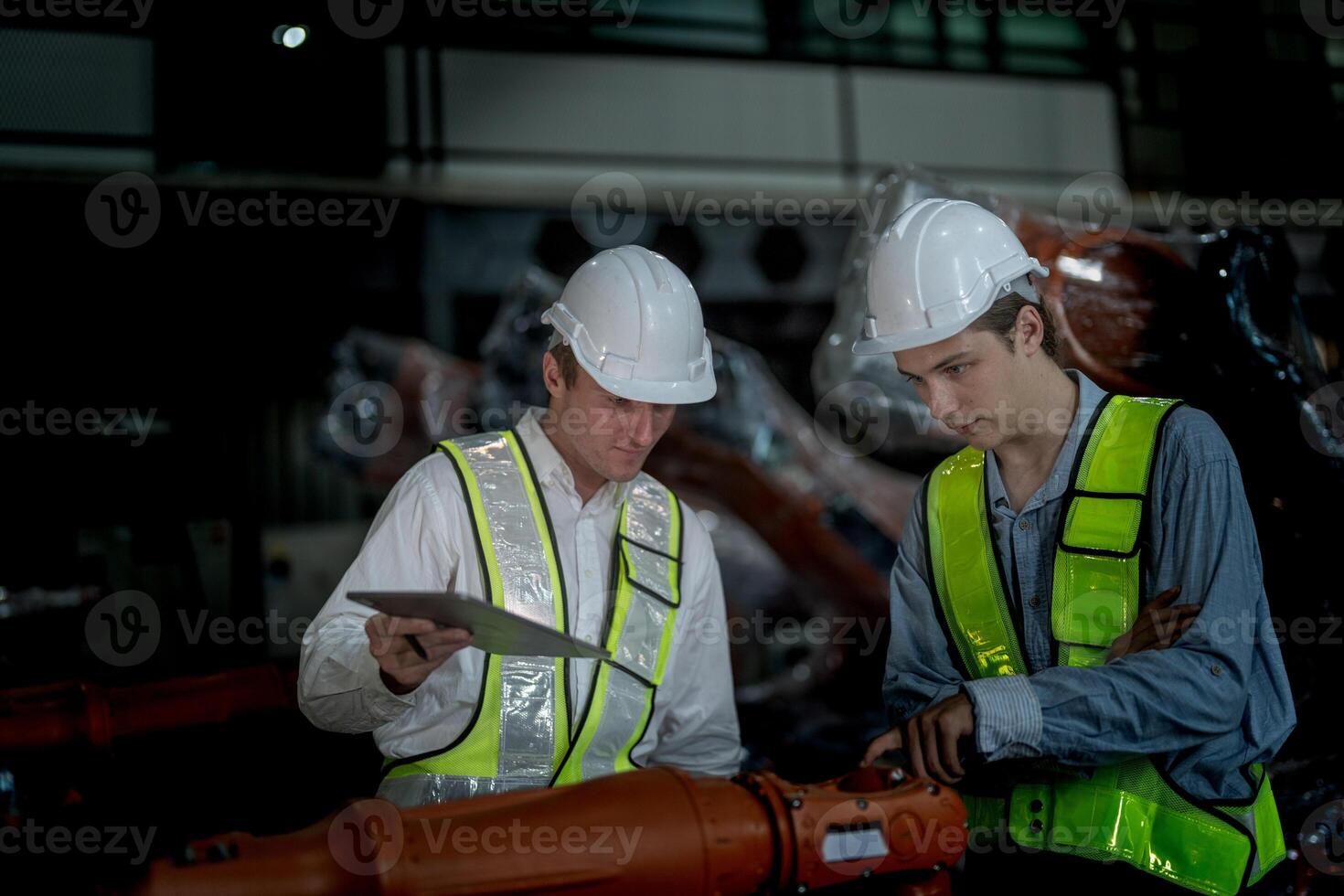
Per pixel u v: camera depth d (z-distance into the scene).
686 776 1.31
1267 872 1.61
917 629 1.73
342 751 2.23
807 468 3.98
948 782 1.47
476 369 4.46
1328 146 3.29
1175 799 1.52
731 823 1.26
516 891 1.18
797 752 3.24
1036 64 4.75
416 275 5.12
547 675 1.63
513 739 1.61
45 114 3.56
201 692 2.14
